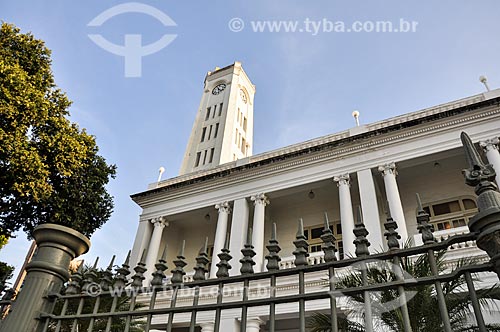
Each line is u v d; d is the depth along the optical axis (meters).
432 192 16.50
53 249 3.26
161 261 2.87
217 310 2.45
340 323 7.16
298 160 17.59
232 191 18.69
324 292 2.20
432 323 6.00
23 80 12.46
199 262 2.73
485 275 8.62
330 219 18.05
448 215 15.66
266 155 19.53
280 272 2.40
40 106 12.78
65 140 13.46
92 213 15.02
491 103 14.23
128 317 2.69
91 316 2.78
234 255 15.86
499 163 12.99
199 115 35.44
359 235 2.30
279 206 19.38
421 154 14.91
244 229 16.86
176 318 13.78
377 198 16.03
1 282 3.51
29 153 11.99
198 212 19.59
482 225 1.89
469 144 2.21
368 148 16.20
